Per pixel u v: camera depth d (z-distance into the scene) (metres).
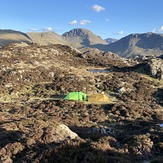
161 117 41.88
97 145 15.32
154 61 76.81
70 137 18.52
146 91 60.50
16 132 21.56
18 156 15.43
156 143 19.02
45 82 66.81
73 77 68.19
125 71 81.81
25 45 102.56
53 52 100.00
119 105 46.53
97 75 73.81
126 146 17.58
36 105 48.88
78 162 13.23
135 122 35.34
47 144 16.72
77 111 44.03
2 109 46.09
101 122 38.25
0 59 76.00
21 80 65.38
